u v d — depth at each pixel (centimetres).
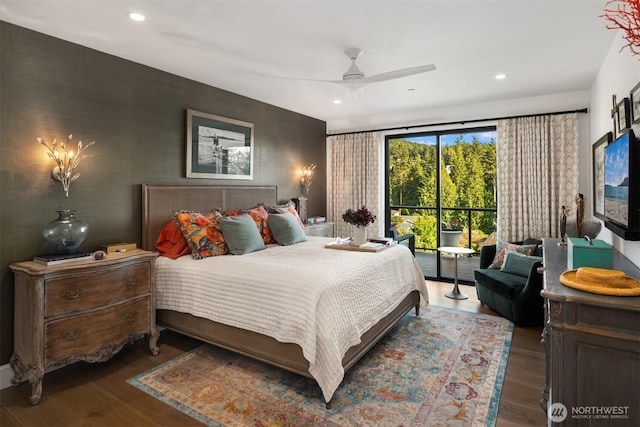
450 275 532
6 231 245
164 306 300
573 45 288
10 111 246
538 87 404
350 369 262
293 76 365
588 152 412
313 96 444
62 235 247
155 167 341
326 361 214
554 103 431
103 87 300
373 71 349
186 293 287
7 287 246
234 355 292
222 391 236
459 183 516
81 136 285
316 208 581
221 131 407
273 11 232
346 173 581
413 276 360
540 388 235
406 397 226
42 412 214
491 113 470
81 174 286
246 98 445
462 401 221
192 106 376
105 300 256
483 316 373
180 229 322
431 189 536
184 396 230
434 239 538
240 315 255
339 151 588
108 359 273
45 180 264
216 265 283
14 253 248
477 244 509
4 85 243
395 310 321
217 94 405
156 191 335
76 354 240
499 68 342
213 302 271
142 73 329
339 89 412
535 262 343
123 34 266
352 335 237
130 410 215
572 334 150
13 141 247
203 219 329
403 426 198
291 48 293
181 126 365
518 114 454
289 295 234
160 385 244
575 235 283
